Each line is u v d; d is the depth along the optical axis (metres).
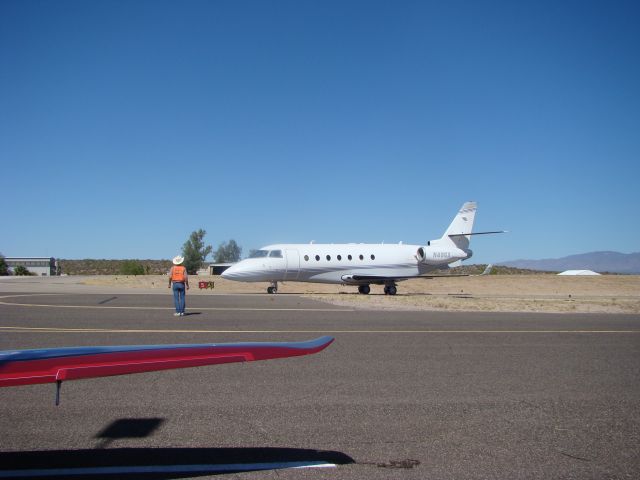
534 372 9.52
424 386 8.38
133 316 16.97
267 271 31.41
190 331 13.70
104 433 6.02
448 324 16.16
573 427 6.47
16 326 14.23
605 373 9.54
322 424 6.45
